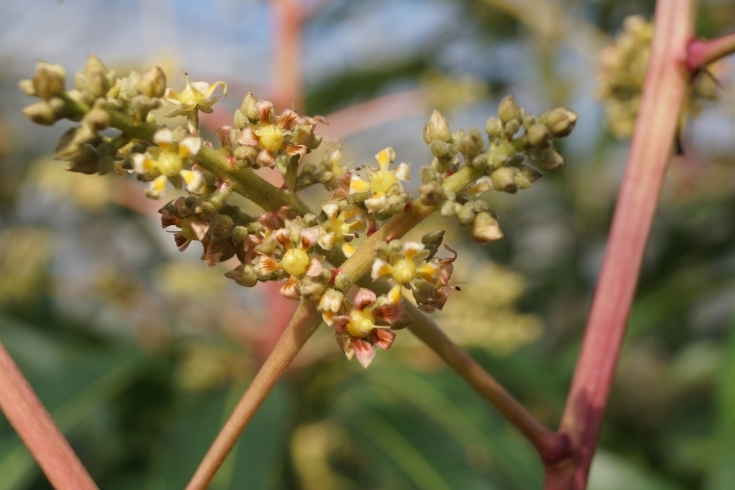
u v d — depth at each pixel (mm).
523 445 260
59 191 368
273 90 327
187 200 130
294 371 293
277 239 130
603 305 165
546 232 500
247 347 306
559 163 130
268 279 131
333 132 362
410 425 269
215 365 301
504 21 491
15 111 530
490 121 132
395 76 449
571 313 452
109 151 124
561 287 447
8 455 230
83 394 258
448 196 128
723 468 216
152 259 479
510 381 322
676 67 168
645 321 331
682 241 404
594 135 410
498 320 307
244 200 310
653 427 409
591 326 165
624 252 166
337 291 128
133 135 125
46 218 473
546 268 457
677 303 334
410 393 274
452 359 146
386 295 134
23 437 133
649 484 261
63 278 363
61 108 121
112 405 314
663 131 168
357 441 271
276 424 243
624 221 167
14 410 133
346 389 291
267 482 227
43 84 120
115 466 305
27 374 301
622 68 231
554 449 155
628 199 168
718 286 351
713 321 445
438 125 132
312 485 344
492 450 252
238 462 232
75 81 123
